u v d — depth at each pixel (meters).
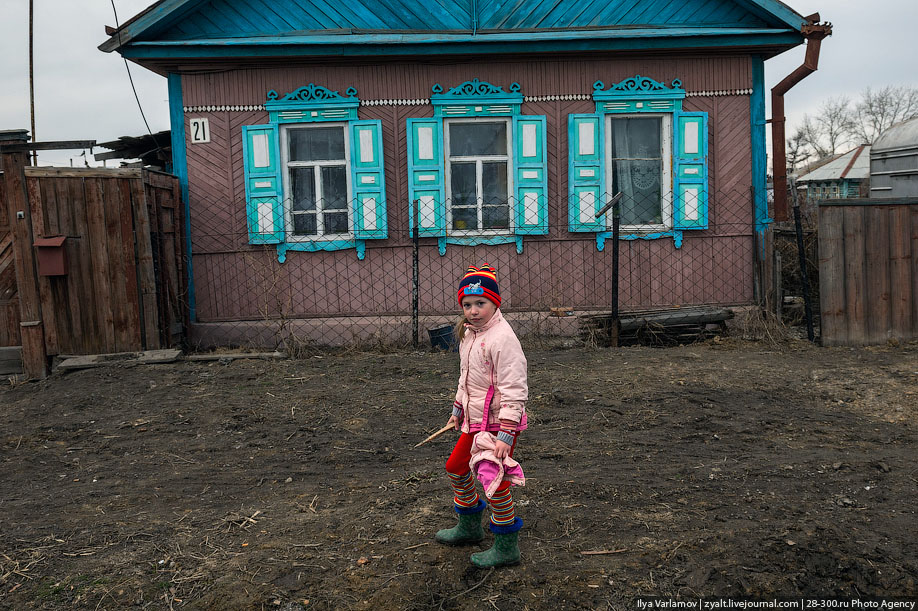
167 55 9.63
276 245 10.17
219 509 4.64
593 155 10.18
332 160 10.23
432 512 4.40
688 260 10.33
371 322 10.02
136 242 8.59
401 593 3.46
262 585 3.55
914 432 5.96
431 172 10.15
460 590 3.49
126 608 3.41
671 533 4.02
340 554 3.87
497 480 3.38
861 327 9.07
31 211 8.29
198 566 3.78
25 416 6.89
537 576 3.58
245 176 10.07
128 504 4.77
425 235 10.20
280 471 5.37
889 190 13.05
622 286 10.34
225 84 9.99
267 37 9.92
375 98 10.07
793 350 8.88
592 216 10.24
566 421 6.31
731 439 5.80
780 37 9.76
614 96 10.10
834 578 3.54
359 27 10.05
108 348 8.57
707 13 10.10
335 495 4.82
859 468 5.09
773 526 4.04
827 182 41.28
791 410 6.52
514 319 9.95
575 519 4.24
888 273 9.07
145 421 6.57
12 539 4.15
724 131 10.22
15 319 8.57
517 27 10.11
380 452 5.70
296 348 9.66
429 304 10.30
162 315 9.07
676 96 10.10
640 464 5.25
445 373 7.87
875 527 4.07
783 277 10.59
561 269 10.31
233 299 10.19
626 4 10.11
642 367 7.90
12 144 8.25
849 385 7.20
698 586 3.48
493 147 10.30
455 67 10.08
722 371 7.71
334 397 7.11
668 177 10.30
